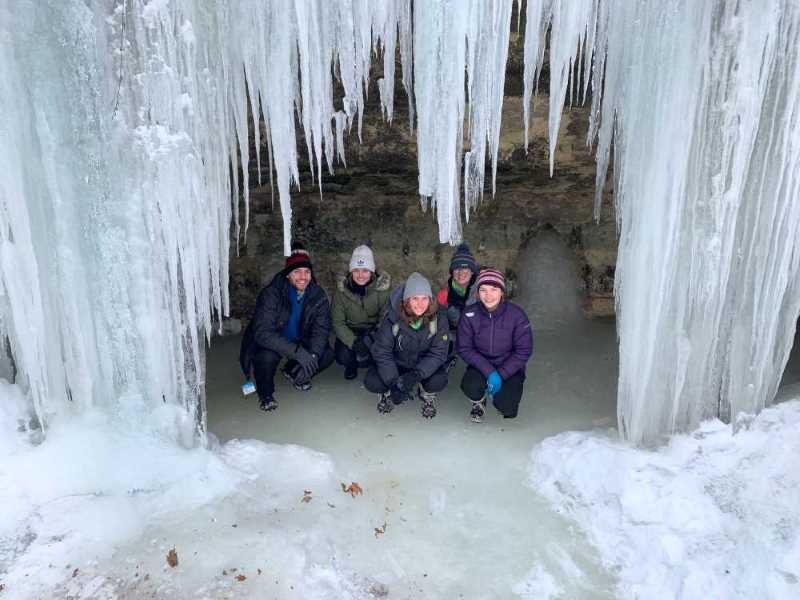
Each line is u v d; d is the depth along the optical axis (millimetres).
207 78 2793
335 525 2744
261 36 2842
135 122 2654
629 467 2928
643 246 2914
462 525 2799
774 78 2611
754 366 2961
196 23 2701
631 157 2973
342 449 3404
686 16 2629
